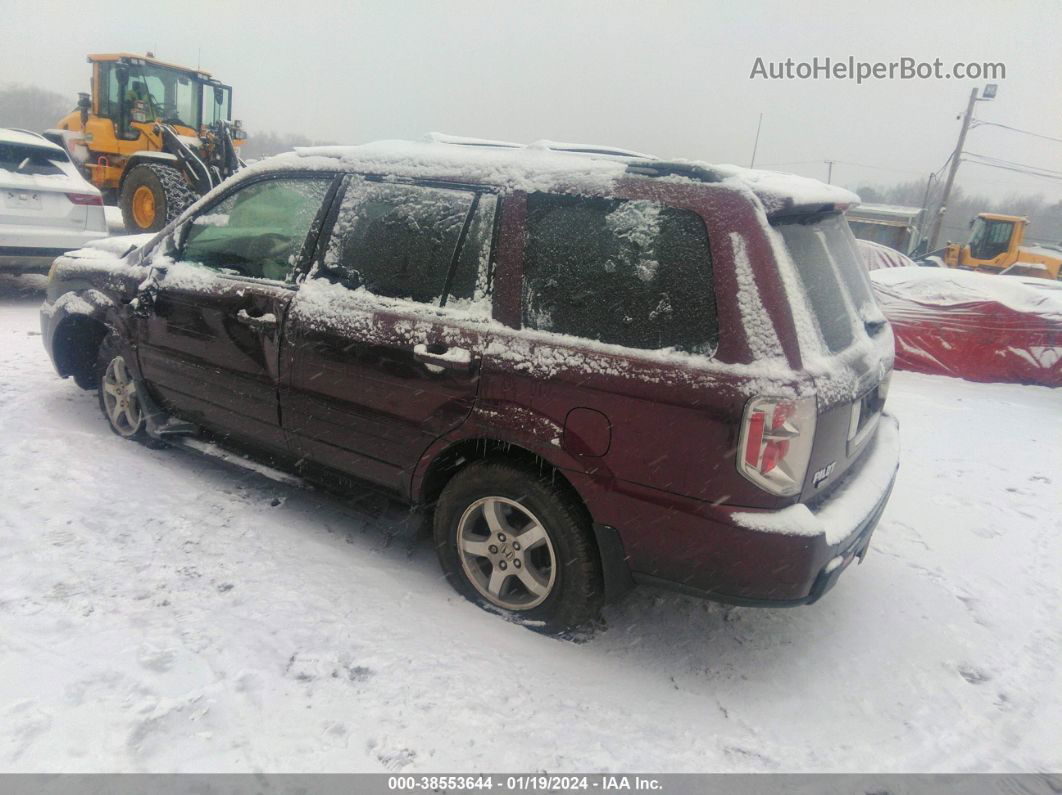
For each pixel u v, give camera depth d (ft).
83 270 13.92
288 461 11.44
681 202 8.25
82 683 7.84
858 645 10.09
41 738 7.10
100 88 35.73
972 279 25.40
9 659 8.06
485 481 9.42
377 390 9.91
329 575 10.44
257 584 10.02
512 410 8.89
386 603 9.94
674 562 8.34
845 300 9.62
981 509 14.78
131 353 12.96
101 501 11.65
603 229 8.66
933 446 18.24
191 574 10.05
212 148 35.45
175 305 12.04
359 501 10.93
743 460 7.70
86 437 13.96
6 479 11.96
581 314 8.64
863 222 77.61
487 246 9.37
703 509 7.98
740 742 8.14
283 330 10.70
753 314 7.79
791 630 10.32
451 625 9.60
